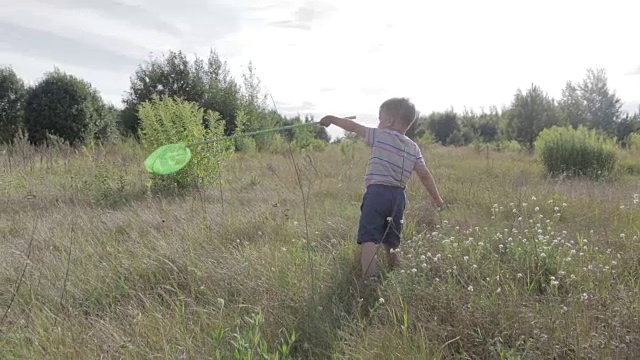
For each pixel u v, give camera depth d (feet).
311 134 39.65
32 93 64.95
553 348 8.67
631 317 9.62
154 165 14.76
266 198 23.89
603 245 14.73
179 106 29.07
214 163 28.91
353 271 12.96
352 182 28.32
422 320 9.82
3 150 38.50
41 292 12.18
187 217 18.89
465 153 64.23
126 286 12.49
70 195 24.68
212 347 9.11
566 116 96.99
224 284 12.30
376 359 8.67
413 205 20.83
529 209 19.99
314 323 9.98
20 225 18.69
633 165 46.06
